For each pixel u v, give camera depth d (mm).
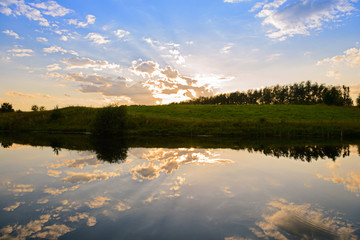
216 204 4082
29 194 4641
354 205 4168
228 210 3820
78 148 12508
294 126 25484
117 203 4098
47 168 7176
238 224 3307
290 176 6379
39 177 6035
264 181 5770
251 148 12883
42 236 2957
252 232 3080
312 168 7523
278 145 14641
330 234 3066
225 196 4523
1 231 3098
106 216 3555
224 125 26781
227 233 3031
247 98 105500
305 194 4781
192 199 4316
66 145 14086
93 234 2998
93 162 8102
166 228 3158
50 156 9672
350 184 5602
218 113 43062
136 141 16922
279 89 99688
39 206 3996
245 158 9352
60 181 5598
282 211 3836
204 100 117750
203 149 12180
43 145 14156
